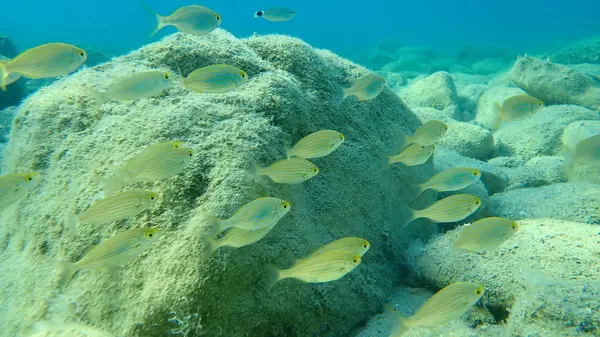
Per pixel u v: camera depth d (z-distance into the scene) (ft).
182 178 2.80
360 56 31.91
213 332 2.46
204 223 2.54
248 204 2.39
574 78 8.82
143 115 3.24
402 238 4.23
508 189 5.65
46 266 2.93
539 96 9.31
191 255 2.48
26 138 3.53
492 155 7.34
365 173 4.02
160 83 3.07
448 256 3.51
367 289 3.45
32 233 3.11
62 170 3.22
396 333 2.34
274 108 3.46
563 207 4.53
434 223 4.68
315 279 2.40
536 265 2.94
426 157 3.97
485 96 9.85
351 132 4.17
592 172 5.29
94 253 2.21
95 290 2.62
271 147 3.20
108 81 3.62
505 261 3.13
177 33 4.08
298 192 3.29
